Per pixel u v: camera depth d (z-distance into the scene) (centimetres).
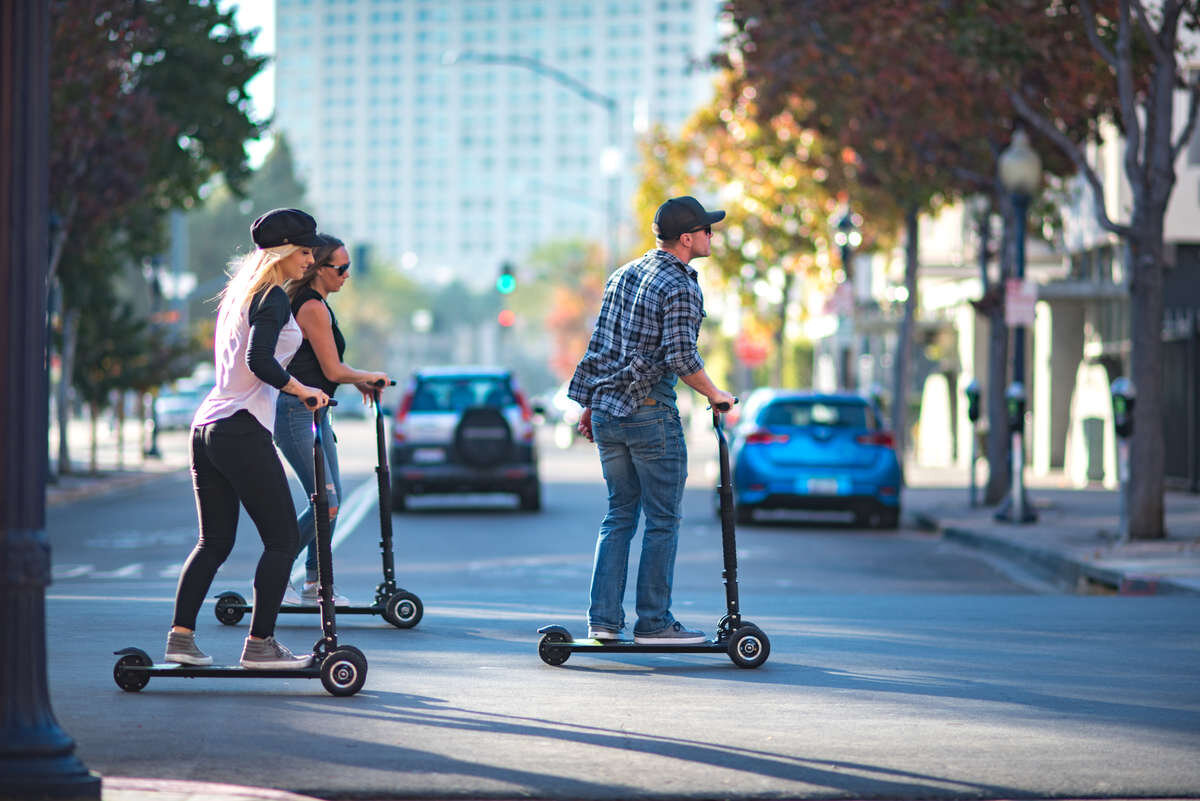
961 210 6022
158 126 3869
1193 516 3259
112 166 3850
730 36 3609
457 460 3600
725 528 1359
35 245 837
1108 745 1034
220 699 1166
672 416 1344
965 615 1777
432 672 1308
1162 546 2631
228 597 1591
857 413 3375
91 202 3859
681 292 1307
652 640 1354
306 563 1630
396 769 940
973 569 2542
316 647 1208
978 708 1162
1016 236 3331
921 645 1508
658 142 6512
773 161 4838
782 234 5959
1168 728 1092
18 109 829
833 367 8712
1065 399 5419
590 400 1355
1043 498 3966
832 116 3781
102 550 2761
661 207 1337
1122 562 2394
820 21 3403
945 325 6312
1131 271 2745
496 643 1492
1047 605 1889
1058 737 1059
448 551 2756
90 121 3653
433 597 1936
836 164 4569
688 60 3800
